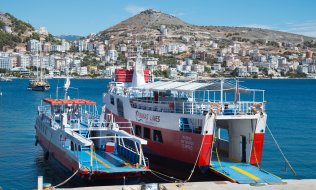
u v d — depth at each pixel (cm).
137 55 5975
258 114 3897
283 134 7206
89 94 18012
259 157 3981
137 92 5366
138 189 3014
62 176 4188
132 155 3962
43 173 4381
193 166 3906
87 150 4372
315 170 4650
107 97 5875
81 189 3053
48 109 5756
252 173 3606
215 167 3828
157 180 3975
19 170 4516
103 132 4509
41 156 5244
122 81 5884
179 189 3102
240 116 3834
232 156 4175
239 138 4091
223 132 7075
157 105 4534
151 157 4572
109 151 4341
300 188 3159
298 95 18400
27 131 7469
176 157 4144
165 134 4291
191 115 3922
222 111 3891
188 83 4472
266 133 7319
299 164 4928
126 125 5106
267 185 3234
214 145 4538
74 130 4269
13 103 13562
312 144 6222
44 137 5031
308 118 9612
